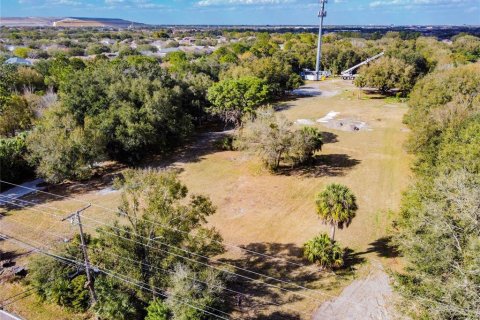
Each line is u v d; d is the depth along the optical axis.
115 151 35.62
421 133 32.78
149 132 35.09
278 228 25.58
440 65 68.81
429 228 15.02
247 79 46.03
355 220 26.25
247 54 84.81
